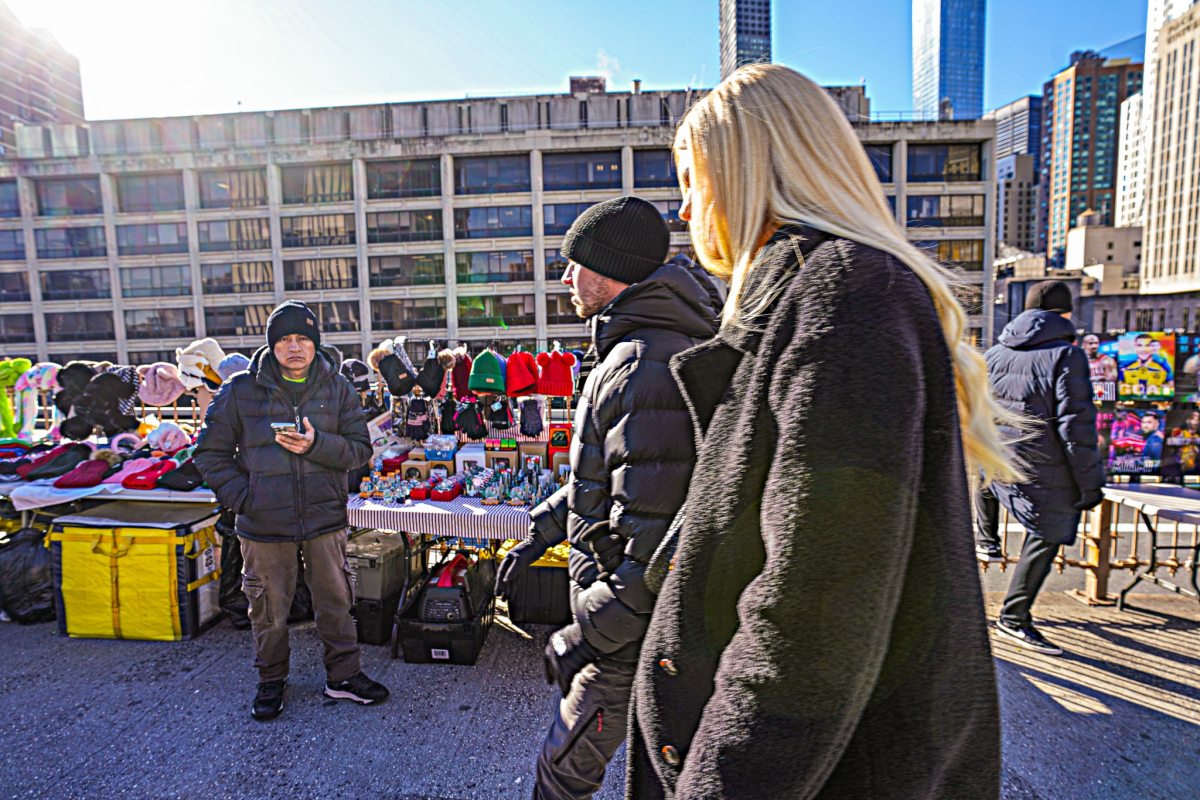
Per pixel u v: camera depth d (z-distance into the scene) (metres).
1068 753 2.50
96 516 3.75
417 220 42.38
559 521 1.91
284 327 2.73
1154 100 97.62
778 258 0.72
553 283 41.84
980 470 0.80
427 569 4.05
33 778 2.41
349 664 2.94
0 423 5.12
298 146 42.31
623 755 2.63
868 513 0.57
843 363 0.60
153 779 2.41
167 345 44.16
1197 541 3.80
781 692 0.58
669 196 40.97
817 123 0.76
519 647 3.49
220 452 2.78
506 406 4.22
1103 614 3.79
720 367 0.77
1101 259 96.31
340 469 2.90
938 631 0.63
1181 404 7.02
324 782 2.39
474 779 2.41
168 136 45.16
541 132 41.03
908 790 0.64
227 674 3.18
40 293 44.53
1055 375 3.13
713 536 0.73
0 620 3.78
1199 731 2.63
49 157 43.91
